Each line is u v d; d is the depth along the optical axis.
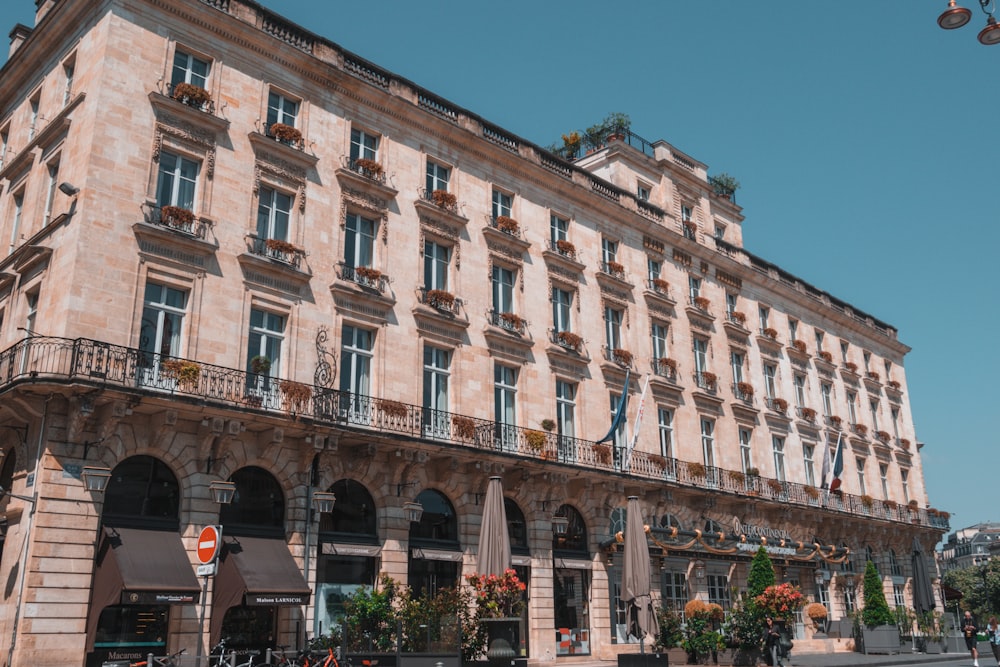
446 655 18.05
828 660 28.47
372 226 25.44
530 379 28.31
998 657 27.66
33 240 20.47
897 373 53.09
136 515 18.52
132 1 21.30
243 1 23.48
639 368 32.78
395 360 24.45
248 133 22.73
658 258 35.69
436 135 27.92
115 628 17.83
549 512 27.09
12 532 17.84
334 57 25.45
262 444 20.61
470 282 27.42
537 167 30.61
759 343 40.38
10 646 16.39
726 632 26.33
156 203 20.44
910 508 47.38
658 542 28.84
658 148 39.44
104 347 18.52
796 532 37.81
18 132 24.27
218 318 20.84
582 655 27.17
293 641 19.98
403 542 22.89
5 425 18.84
